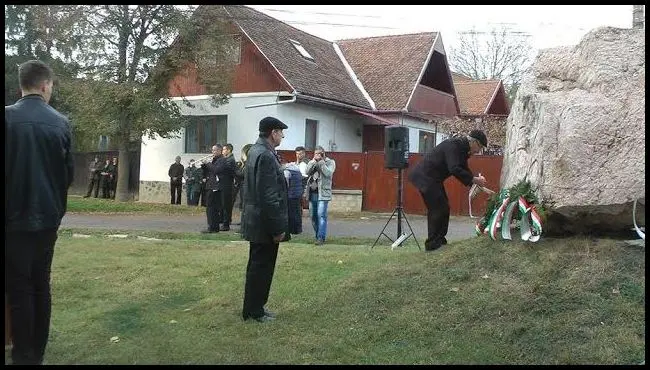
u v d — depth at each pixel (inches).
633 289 207.2
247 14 937.5
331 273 279.0
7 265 167.8
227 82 811.4
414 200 799.7
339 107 937.5
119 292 261.9
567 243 239.1
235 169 508.4
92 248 362.3
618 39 251.9
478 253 249.9
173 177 864.9
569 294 210.7
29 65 173.8
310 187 455.2
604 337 188.7
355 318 218.5
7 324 179.9
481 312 211.0
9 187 165.3
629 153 228.5
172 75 802.2
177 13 775.1
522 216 247.6
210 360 185.9
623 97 237.1
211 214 501.4
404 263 261.4
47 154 170.1
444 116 1114.1
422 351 191.9
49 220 170.2
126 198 861.2
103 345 198.5
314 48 1068.5
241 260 320.5
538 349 188.5
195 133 934.4
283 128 225.5
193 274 291.0
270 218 213.5
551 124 242.4
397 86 1044.5
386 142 419.5
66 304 244.4
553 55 275.1
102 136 816.3
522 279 224.8
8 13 880.3
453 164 283.3
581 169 231.1
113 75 780.0
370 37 1181.7
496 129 1074.1
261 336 206.8
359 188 834.8
